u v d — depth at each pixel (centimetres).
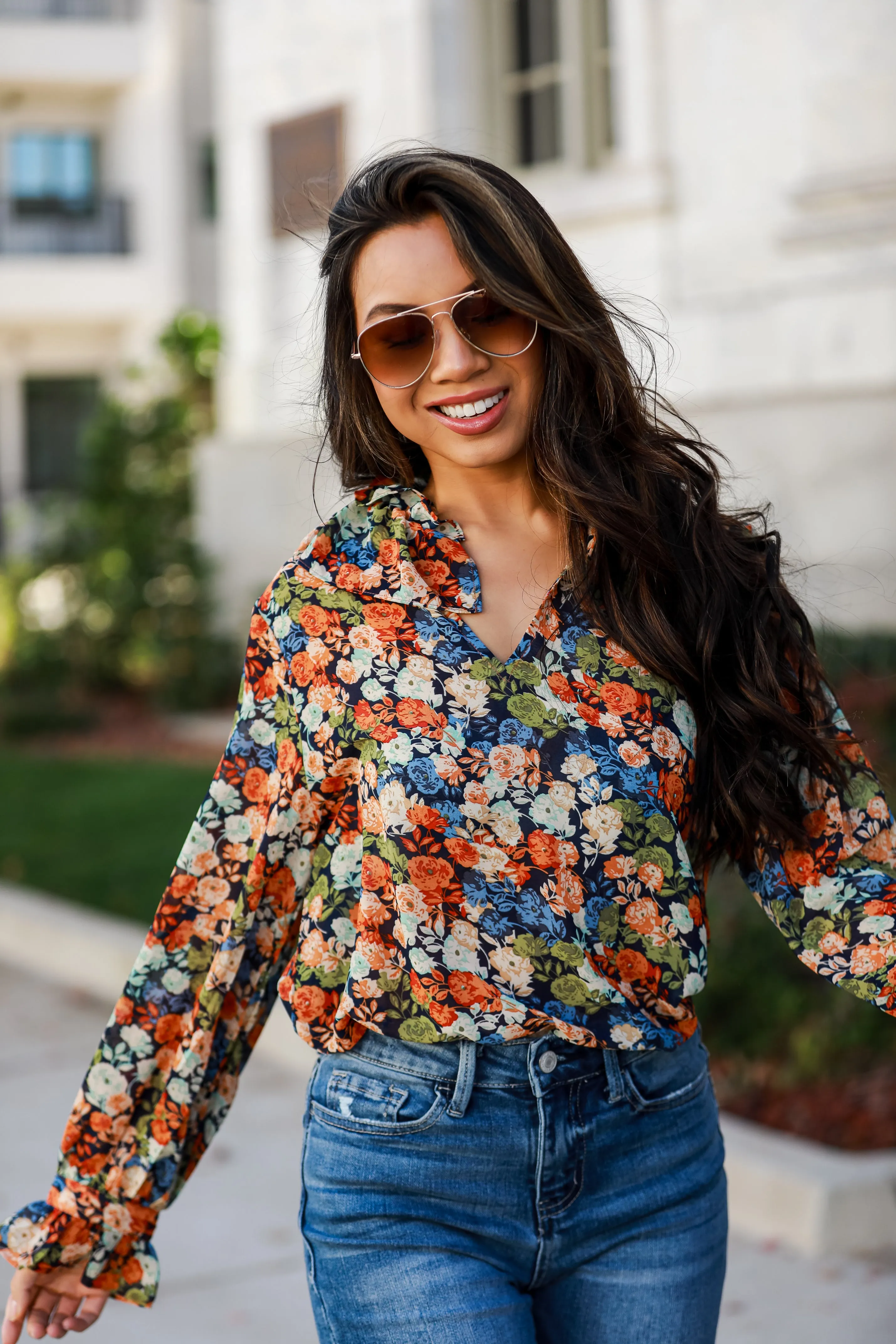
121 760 1103
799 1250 384
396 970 186
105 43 2358
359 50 1183
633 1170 189
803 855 203
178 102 2400
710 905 545
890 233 877
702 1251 193
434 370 198
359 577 195
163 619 1332
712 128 954
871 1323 346
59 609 1443
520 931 183
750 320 946
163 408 1463
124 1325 369
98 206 2417
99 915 708
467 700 187
